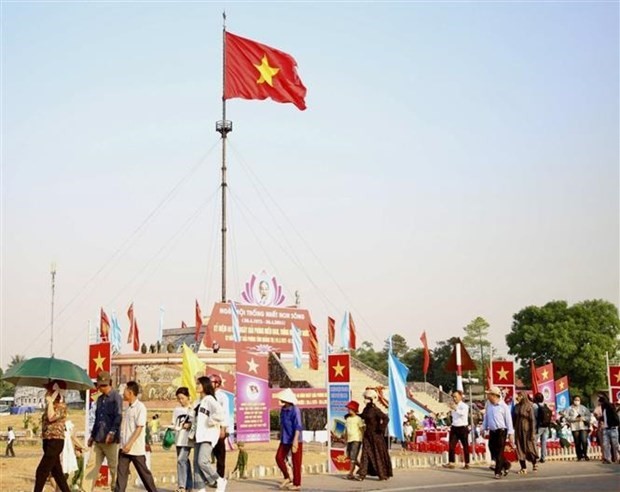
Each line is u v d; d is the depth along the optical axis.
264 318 47.16
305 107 47.78
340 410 22.78
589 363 81.00
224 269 53.44
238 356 28.09
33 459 34.81
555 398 35.31
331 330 47.00
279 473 22.53
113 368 50.34
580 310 83.75
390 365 26.06
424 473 22.30
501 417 21.20
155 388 49.22
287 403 18.92
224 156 54.59
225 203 54.22
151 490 15.44
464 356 27.17
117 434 15.60
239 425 27.69
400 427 25.66
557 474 21.97
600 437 27.22
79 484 18.30
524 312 86.81
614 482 19.77
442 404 61.22
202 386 16.08
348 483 19.86
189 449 16.95
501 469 21.08
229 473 24.16
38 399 92.94
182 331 58.06
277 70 47.16
